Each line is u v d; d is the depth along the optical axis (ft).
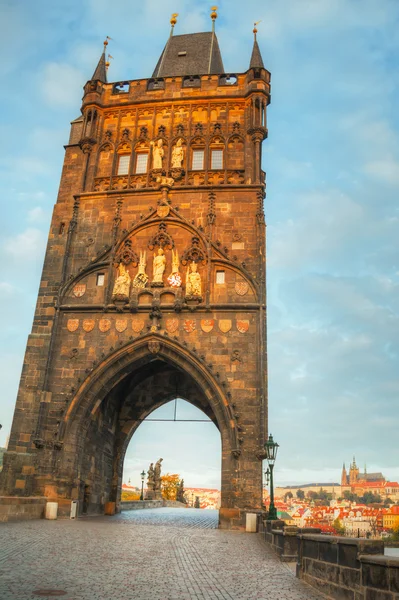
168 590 39.50
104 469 140.77
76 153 152.15
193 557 58.29
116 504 145.38
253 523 102.06
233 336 122.31
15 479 116.37
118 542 67.72
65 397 122.31
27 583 38.52
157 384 156.87
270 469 92.07
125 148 146.92
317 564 43.29
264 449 112.06
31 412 124.26
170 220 134.31
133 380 156.35
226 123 144.97
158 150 142.51
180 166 139.85
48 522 95.50
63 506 112.98
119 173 145.18
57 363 125.18
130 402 155.12
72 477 116.16
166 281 129.29
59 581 40.04
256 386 117.91
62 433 118.21
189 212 134.92
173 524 111.65
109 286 129.90
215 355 121.29
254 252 129.90
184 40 185.47
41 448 117.80
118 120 149.79
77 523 97.55
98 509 134.31
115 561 51.55
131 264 132.57
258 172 137.80
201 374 120.78
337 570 38.91
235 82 149.38
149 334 123.54
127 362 124.57
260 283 126.11
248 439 114.32
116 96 152.05
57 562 48.62
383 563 32.17
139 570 47.29
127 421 153.38
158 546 66.28
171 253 131.85
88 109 150.10
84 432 121.49
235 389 118.21
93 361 124.36
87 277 132.98
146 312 126.72
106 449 142.72
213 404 118.21
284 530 58.95
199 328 123.65
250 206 134.21
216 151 143.43
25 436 122.11
